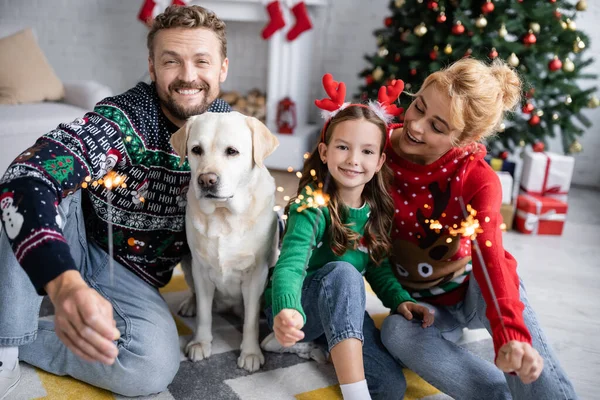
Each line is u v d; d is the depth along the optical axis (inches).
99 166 47.1
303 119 153.6
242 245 53.2
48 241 35.1
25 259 34.8
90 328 31.7
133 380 49.1
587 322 71.7
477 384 48.8
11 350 48.1
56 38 167.5
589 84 135.8
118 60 166.6
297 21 134.5
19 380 50.9
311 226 51.8
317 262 55.3
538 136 109.5
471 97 49.3
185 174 54.1
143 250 56.0
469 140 52.4
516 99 54.2
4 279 46.4
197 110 53.9
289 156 138.5
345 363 47.3
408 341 51.6
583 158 143.3
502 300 45.0
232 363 56.8
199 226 52.2
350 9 150.4
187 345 58.2
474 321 57.2
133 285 55.7
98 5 161.9
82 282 33.4
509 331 42.9
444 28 102.6
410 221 57.2
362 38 151.8
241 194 51.4
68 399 49.3
